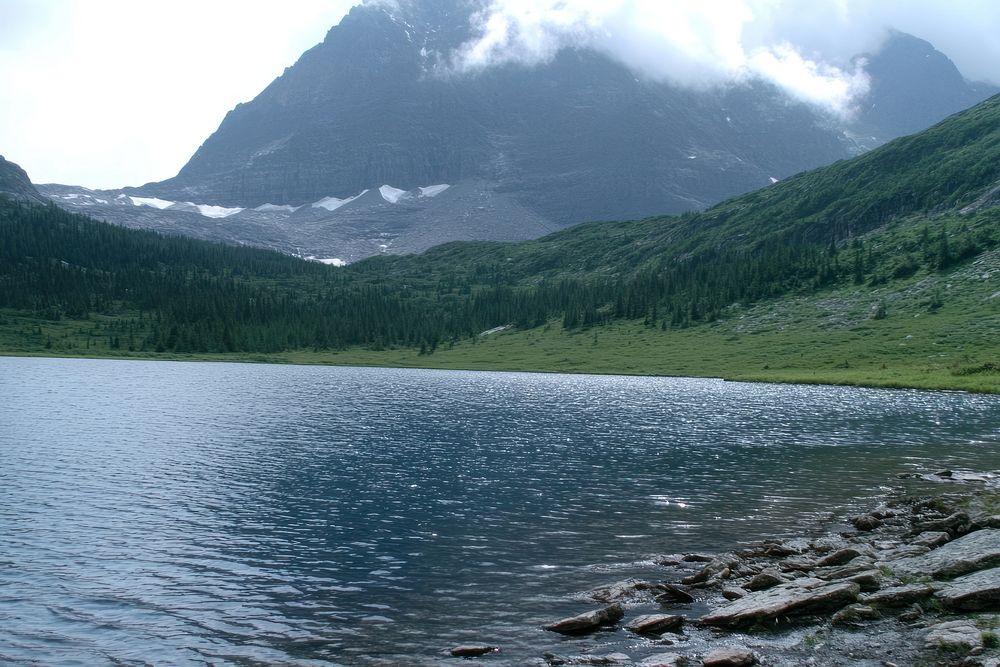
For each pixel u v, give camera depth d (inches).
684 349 6870.1
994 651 668.7
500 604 887.1
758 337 6707.7
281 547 1134.4
